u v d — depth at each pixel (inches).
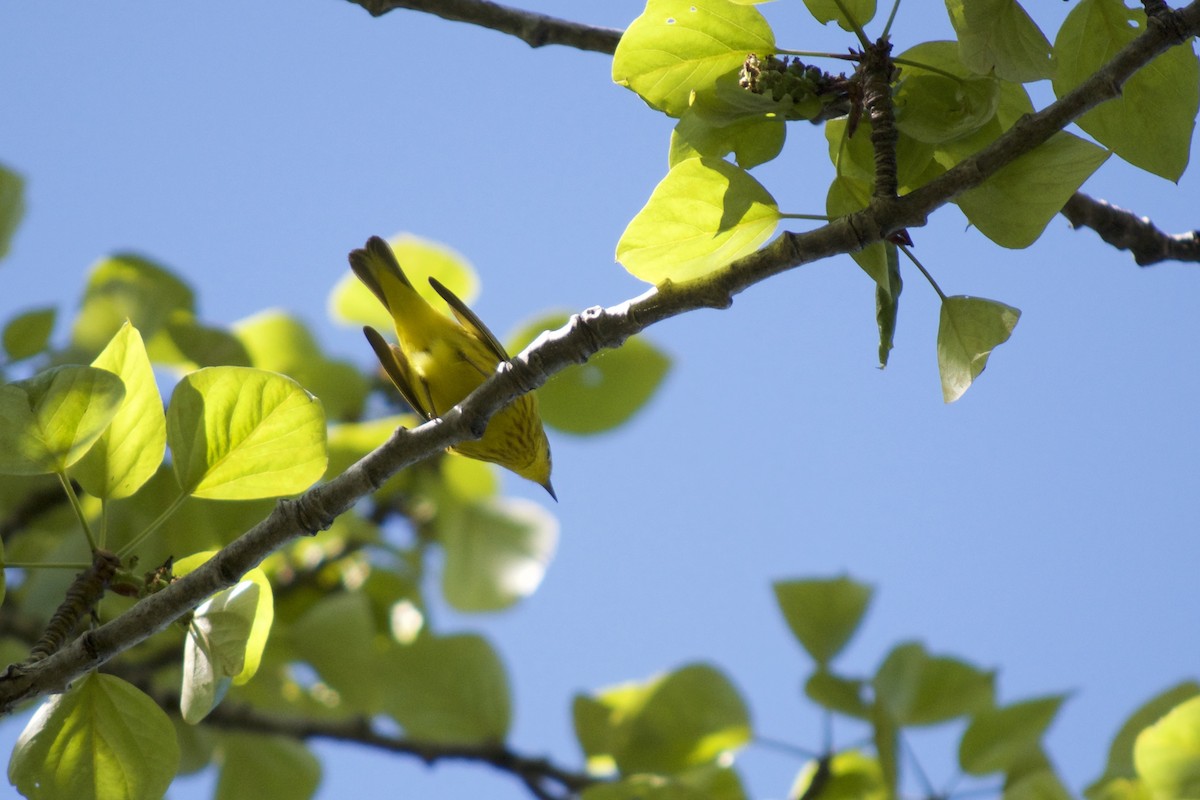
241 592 62.2
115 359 62.6
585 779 72.6
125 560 63.4
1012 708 69.4
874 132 61.2
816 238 61.1
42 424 61.6
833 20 62.2
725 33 62.4
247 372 62.7
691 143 62.8
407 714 73.9
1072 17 63.2
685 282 62.0
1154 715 67.9
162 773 62.2
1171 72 62.8
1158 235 68.8
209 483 63.1
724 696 71.3
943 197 60.8
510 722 74.1
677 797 69.1
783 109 61.9
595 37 68.5
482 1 68.4
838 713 70.7
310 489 62.8
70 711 62.1
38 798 61.9
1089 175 60.6
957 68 62.2
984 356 61.4
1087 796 67.4
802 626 71.1
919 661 71.1
